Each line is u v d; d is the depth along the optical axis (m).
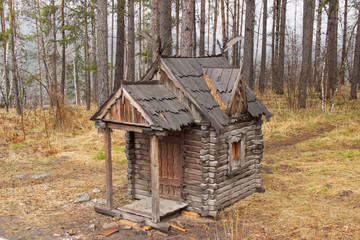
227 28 25.62
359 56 21.28
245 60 16.55
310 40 19.17
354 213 7.02
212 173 7.07
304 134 15.09
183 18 12.45
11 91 29.30
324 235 6.08
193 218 7.21
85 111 22.45
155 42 7.41
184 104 7.11
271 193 8.68
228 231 6.47
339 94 23.09
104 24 14.70
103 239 6.14
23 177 10.11
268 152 12.84
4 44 19.33
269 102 21.33
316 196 8.20
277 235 6.18
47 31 20.73
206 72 8.05
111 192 7.37
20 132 15.56
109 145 7.24
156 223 6.60
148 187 8.05
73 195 8.63
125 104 6.61
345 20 24.86
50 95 17.14
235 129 7.85
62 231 6.48
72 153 12.73
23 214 7.34
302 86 19.45
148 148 7.95
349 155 11.47
